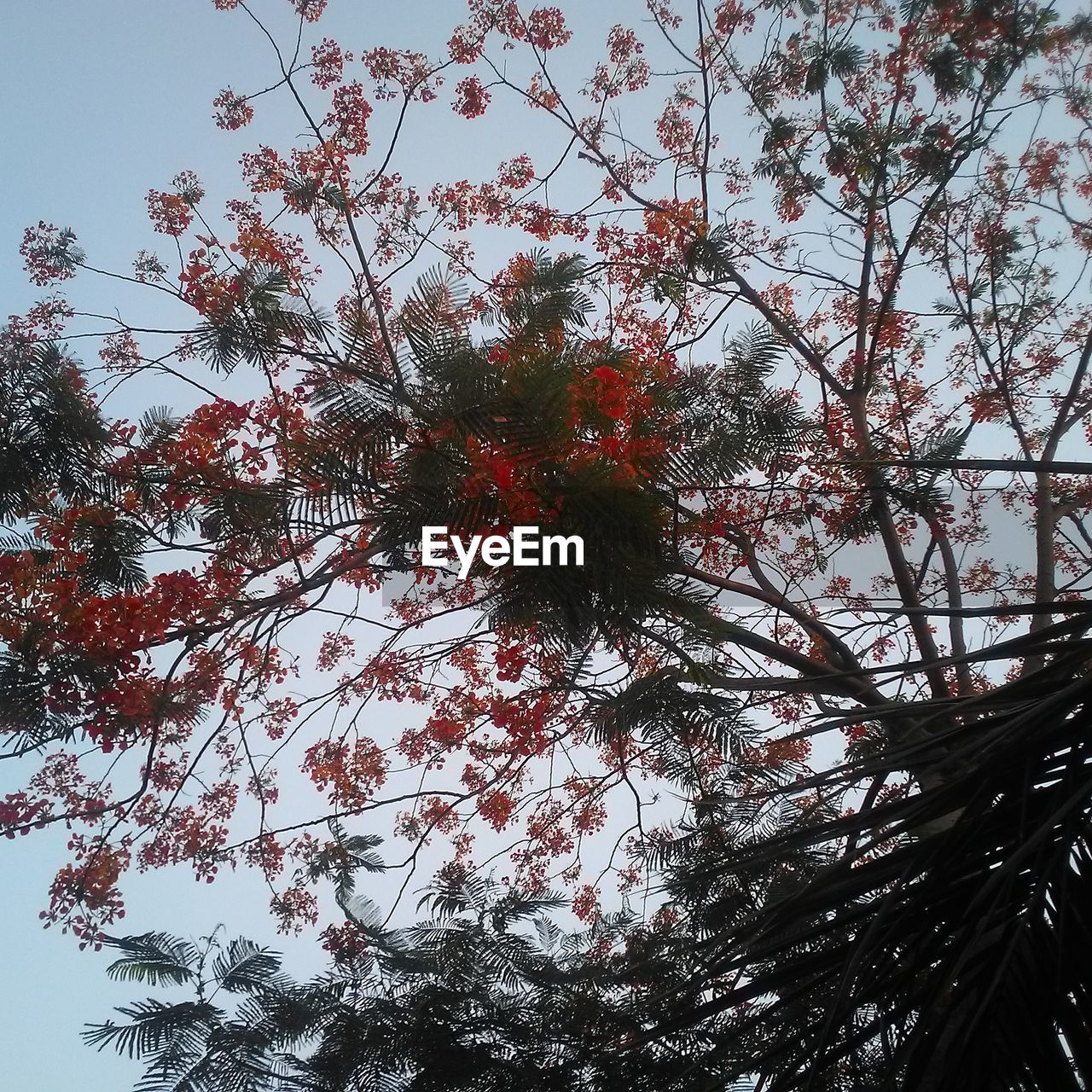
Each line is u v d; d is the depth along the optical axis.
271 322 3.49
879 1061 3.11
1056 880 2.53
